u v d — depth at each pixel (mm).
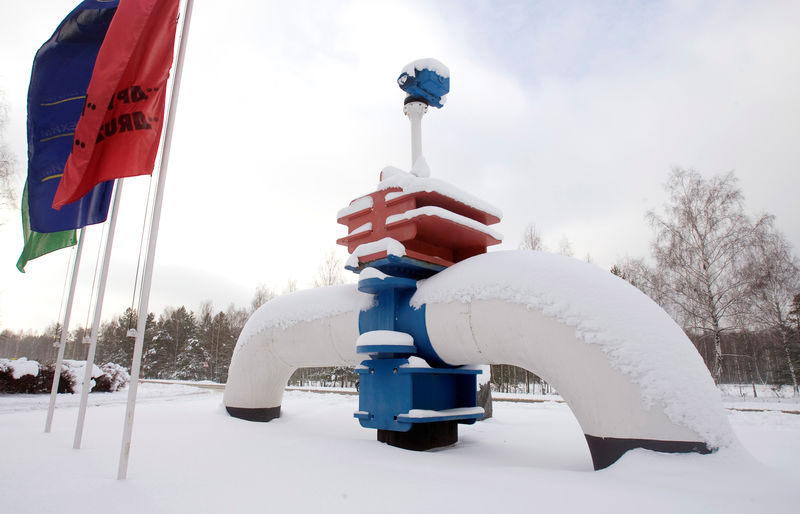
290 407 9234
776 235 22016
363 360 5766
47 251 6594
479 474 3412
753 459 3264
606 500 2699
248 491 2916
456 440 5598
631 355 3574
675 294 22469
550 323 3969
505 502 2686
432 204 5262
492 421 7848
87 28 5676
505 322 4309
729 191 21875
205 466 3664
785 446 4652
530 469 3602
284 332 6738
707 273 21359
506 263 4570
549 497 2775
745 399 18922
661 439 3361
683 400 3389
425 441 5086
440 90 6348
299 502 2684
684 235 22203
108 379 16172
